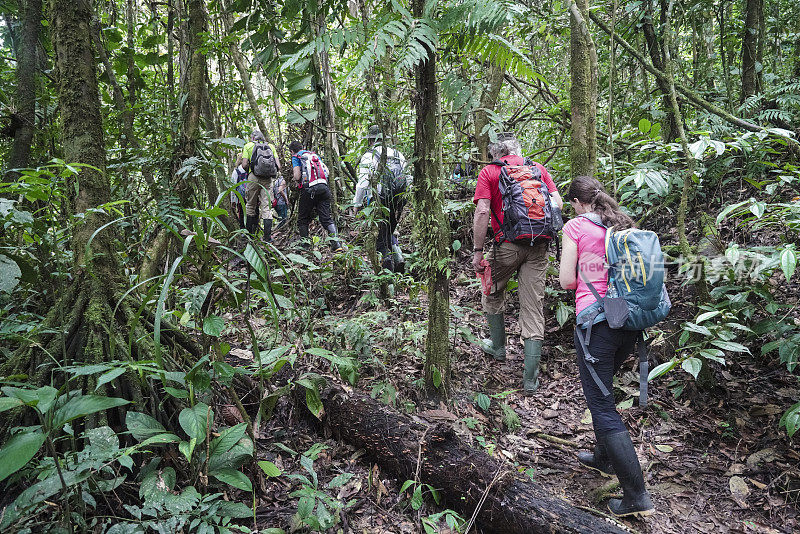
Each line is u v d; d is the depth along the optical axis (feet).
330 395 8.23
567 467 8.30
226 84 17.66
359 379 9.58
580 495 7.70
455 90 8.89
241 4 11.64
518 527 6.45
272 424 8.12
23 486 5.73
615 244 7.13
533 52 19.80
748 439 8.45
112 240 7.58
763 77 15.76
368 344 10.37
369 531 6.52
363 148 14.79
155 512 5.51
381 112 12.19
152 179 11.34
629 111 16.34
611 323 7.11
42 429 5.30
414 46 7.59
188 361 7.56
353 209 18.30
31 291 7.77
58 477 5.16
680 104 14.87
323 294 13.37
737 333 9.96
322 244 15.84
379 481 7.40
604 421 7.27
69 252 8.02
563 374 10.89
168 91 12.78
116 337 6.88
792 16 17.12
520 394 10.32
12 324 7.00
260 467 6.70
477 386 10.51
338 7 10.76
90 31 7.69
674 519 7.20
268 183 17.25
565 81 18.92
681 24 16.20
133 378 6.66
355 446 7.96
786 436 8.29
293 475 6.59
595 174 11.54
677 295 11.15
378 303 12.00
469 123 16.85
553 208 10.48
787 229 10.05
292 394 8.46
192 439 5.83
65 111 7.47
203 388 6.31
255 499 6.53
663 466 8.26
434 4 8.22
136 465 6.28
